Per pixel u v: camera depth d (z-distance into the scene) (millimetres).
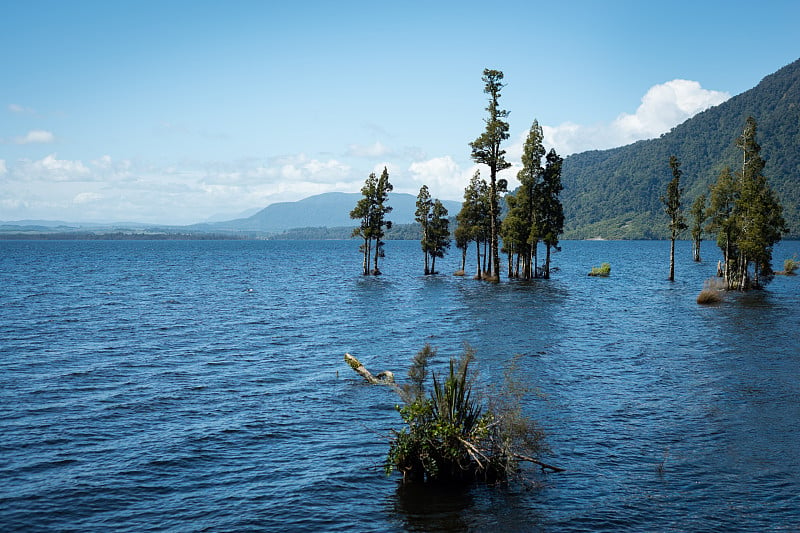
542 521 13953
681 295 66938
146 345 37219
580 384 26453
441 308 55938
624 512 14367
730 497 15141
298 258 190375
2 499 15242
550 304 58219
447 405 16281
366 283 88062
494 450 16391
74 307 56781
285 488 15938
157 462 17828
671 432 19922
